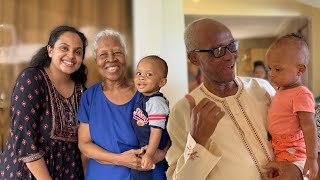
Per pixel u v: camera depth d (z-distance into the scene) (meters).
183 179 1.22
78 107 1.77
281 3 4.05
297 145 1.24
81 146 1.67
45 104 1.64
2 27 2.56
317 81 3.92
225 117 1.27
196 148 1.20
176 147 1.34
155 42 2.62
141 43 2.61
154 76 1.59
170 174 1.34
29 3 2.58
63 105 1.71
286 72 1.23
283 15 4.07
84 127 1.69
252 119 1.29
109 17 2.66
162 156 1.61
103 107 1.66
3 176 1.64
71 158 1.72
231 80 1.28
